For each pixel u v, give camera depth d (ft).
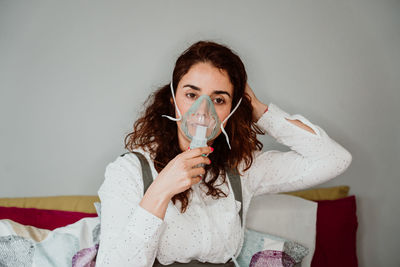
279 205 5.13
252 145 4.07
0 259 3.85
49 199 5.26
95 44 5.38
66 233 4.10
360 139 6.06
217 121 3.11
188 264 3.59
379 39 5.90
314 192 5.75
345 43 5.86
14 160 5.37
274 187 4.14
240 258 4.26
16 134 5.33
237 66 3.29
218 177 3.86
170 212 3.43
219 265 3.70
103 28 5.37
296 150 3.92
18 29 5.20
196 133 3.05
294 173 3.98
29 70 5.27
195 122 3.05
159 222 2.79
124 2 5.38
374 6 5.84
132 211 3.13
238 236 3.77
